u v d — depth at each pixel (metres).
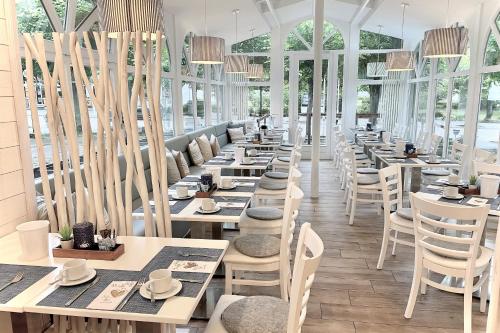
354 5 7.30
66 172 2.22
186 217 2.46
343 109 8.95
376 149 5.82
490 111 5.38
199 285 1.55
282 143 7.63
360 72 8.89
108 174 2.15
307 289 1.56
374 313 2.68
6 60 2.06
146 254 1.86
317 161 5.60
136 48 2.06
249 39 9.04
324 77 8.95
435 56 4.63
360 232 4.26
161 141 2.17
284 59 9.00
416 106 8.28
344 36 8.67
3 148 2.05
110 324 2.03
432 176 4.50
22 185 2.19
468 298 2.38
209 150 6.79
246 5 6.42
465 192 3.10
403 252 3.70
